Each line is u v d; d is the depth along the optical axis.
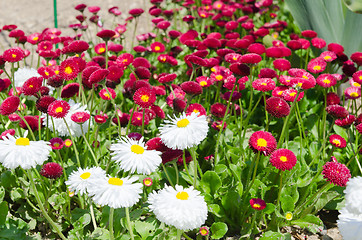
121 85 3.20
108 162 2.14
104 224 1.97
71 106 2.15
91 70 2.14
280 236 1.94
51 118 2.08
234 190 2.09
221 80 2.69
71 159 2.33
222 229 1.93
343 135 2.62
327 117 2.91
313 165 2.42
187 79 3.32
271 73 2.46
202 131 1.61
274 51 2.65
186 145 1.60
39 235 2.01
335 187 2.23
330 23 3.29
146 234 1.86
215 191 2.12
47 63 2.71
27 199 2.01
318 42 3.03
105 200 1.40
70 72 2.00
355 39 3.17
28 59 3.84
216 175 2.10
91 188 1.44
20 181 2.00
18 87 2.49
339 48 2.84
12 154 1.53
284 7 4.91
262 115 2.96
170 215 1.42
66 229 2.07
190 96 2.16
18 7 5.09
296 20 3.39
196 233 2.07
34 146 1.58
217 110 2.46
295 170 2.17
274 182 2.20
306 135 2.74
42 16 4.83
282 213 2.12
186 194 1.47
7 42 4.22
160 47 3.21
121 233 1.89
